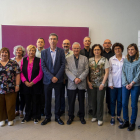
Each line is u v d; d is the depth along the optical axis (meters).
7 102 2.36
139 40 3.83
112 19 4.10
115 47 2.41
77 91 2.51
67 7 3.99
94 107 2.52
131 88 2.26
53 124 2.44
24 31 3.90
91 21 4.06
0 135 2.07
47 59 2.35
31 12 3.95
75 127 2.33
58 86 2.41
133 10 4.11
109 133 2.14
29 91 2.43
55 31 3.95
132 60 2.28
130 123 2.29
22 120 2.51
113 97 2.46
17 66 2.42
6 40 3.88
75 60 2.46
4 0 3.89
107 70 2.38
